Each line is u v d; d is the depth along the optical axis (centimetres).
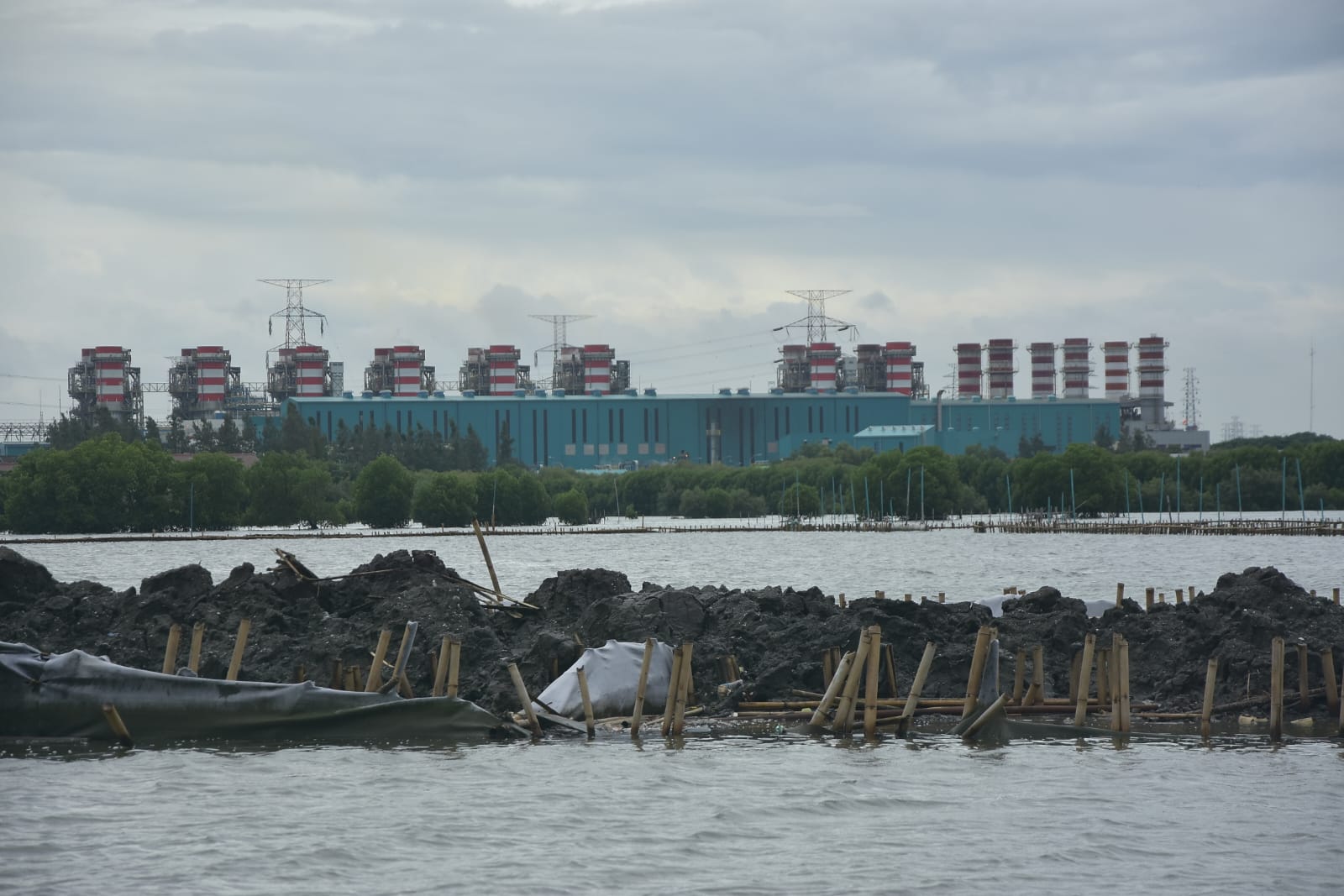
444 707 10969
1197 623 12875
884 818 9012
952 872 8019
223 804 9219
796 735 11138
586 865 8100
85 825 8794
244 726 10938
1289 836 8619
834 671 12138
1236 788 9656
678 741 10919
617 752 10600
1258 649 12294
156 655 12888
